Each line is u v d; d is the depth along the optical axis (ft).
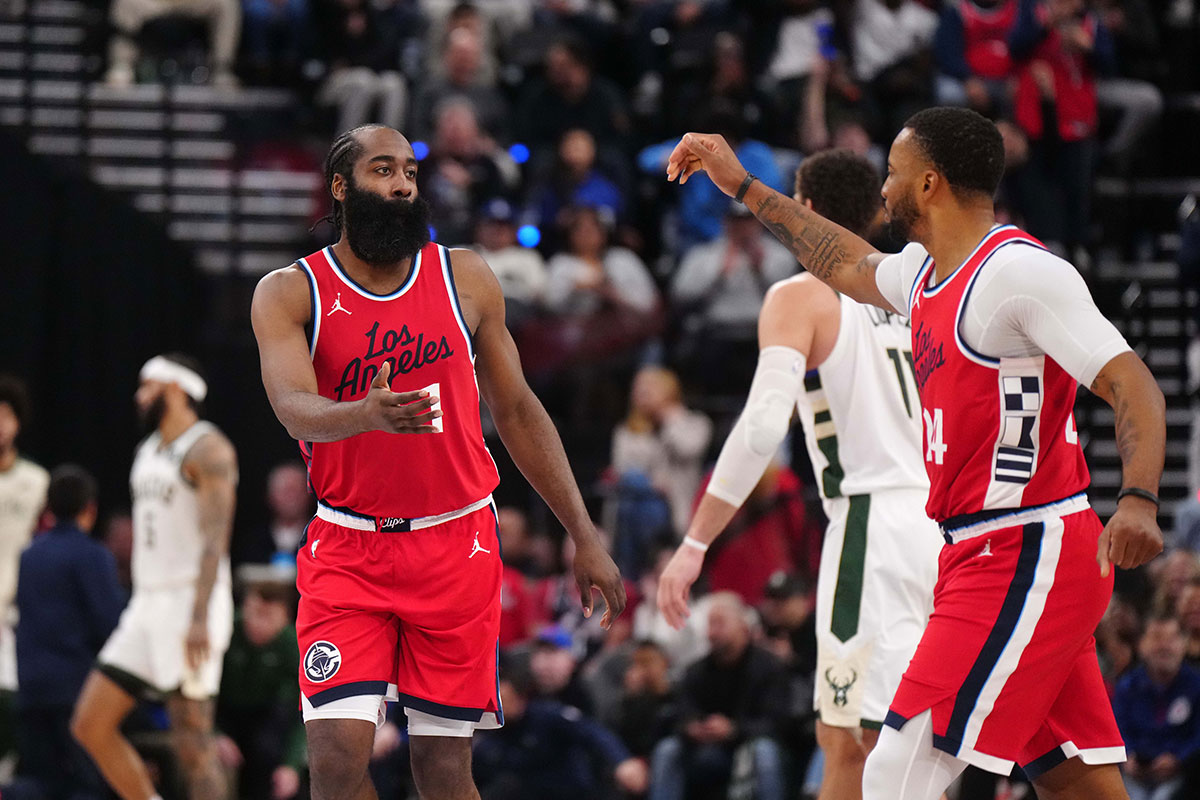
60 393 45.52
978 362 15.38
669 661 35.60
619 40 57.21
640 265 47.14
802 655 33.12
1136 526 13.42
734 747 31.50
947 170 15.83
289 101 56.59
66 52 58.75
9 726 36.86
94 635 33.22
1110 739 16.08
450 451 16.79
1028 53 49.52
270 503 43.73
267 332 16.34
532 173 51.29
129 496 46.55
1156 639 29.60
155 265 47.96
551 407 45.62
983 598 15.46
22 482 36.55
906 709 15.71
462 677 16.85
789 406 19.48
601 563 17.39
